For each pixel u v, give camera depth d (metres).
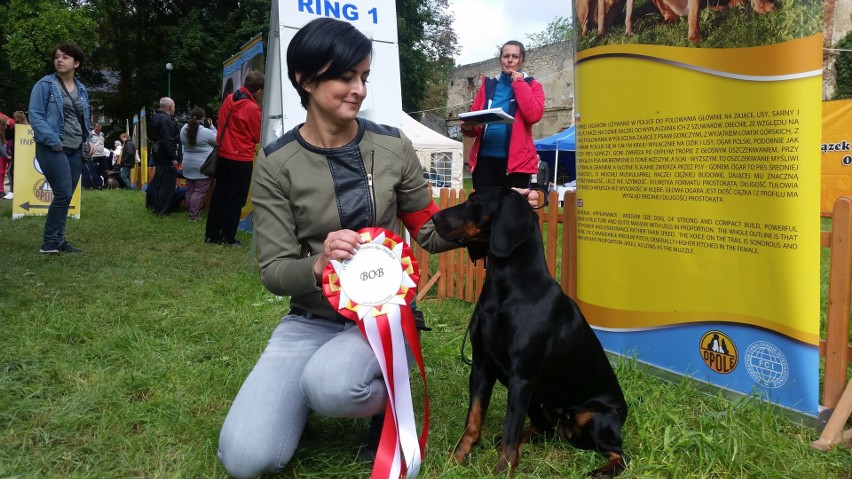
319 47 2.17
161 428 2.73
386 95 5.86
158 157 10.65
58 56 6.39
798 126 2.82
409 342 2.35
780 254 2.97
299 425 2.26
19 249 6.85
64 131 6.50
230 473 2.17
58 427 2.72
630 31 3.48
